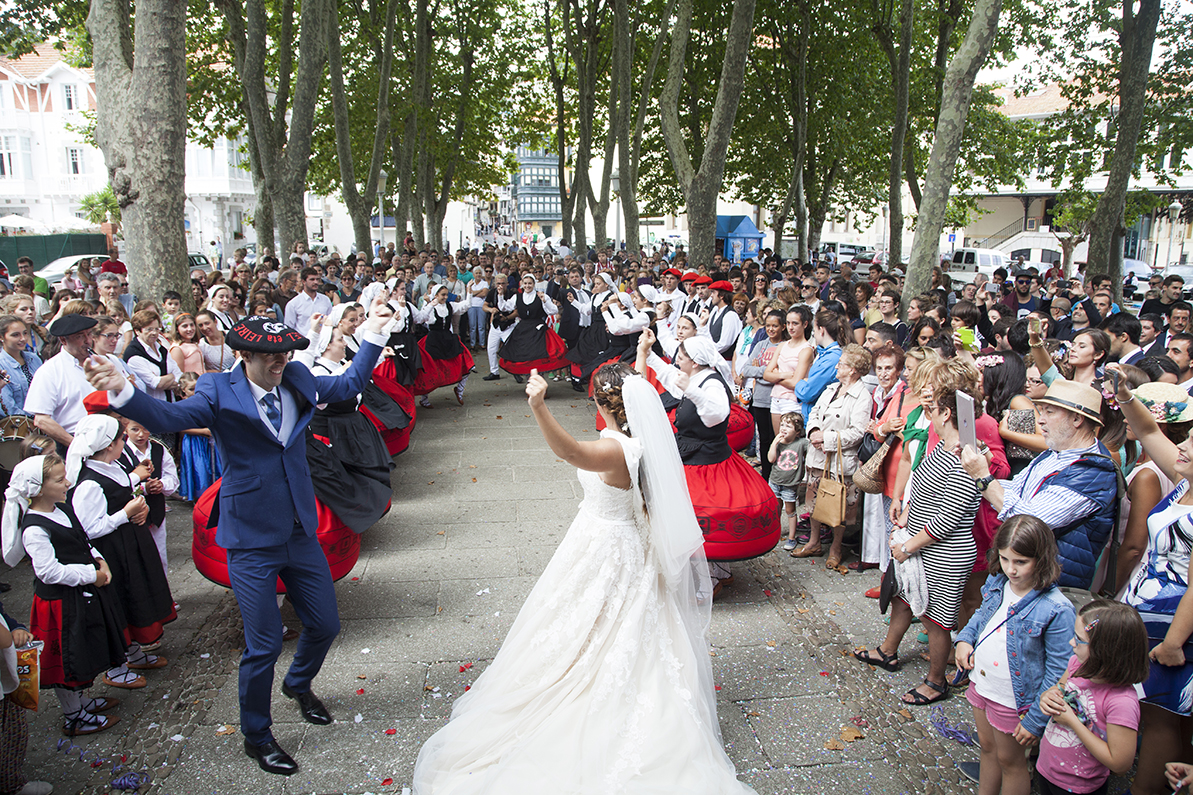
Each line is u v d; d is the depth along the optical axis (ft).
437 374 33.83
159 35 24.52
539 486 24.44
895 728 12.41
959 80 30.37
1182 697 9.76
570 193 93.20
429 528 20.90
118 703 13.07
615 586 10.74
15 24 54.34
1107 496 10.82
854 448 17.90
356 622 15.74
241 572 11.34
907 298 32.81
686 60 77.36
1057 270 72.02
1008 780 10.09
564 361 37.11
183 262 26.22
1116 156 44.62
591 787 9.33
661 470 10.91
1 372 18.63
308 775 11.27
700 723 10.32
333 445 17.15
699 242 45.55
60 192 135.13
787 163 85.76
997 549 9.93
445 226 173.88
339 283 44.27
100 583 12.12
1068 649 9.43
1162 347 22.76
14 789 10.42
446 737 10.66
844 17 68.69
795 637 15.28
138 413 10.03
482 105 93.25
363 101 77.97
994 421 13.76
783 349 21.52
